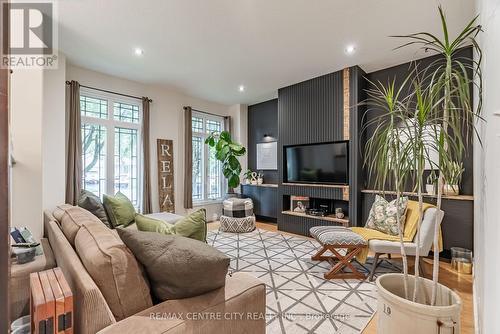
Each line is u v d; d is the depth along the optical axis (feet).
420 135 4.42
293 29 8.71
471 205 9.23
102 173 13.05
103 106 13.10
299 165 14.33
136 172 14.39
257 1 7.24
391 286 4.94
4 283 1.98
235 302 3.65
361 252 8.61
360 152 12.00
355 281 8.20
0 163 1.97
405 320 4.09
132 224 10.23
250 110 19.62
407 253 7.93
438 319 3.87
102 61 11.33
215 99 17.89
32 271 5.32
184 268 3.34
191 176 16.34
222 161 17.56
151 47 10.02
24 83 7.25
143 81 14.03
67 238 5.01
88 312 2.85
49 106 9.90
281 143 15.16
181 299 3.48
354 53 10.57
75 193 11.18
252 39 9.41
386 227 9.12
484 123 4.73
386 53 10.56
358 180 11.98
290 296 7.23
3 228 1.99
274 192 16.75
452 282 8.14
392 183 9.31
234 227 14.51
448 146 4.38
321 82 13.21
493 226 3.60
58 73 10.21
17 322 3.93
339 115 12.48
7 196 2.01
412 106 9.78
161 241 3.64
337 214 12.91
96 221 5.04
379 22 8.29
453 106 4.05
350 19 8.13
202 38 9.32
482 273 4.79
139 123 14.46
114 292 3.18
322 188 13.24
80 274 3.23
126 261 3.35
